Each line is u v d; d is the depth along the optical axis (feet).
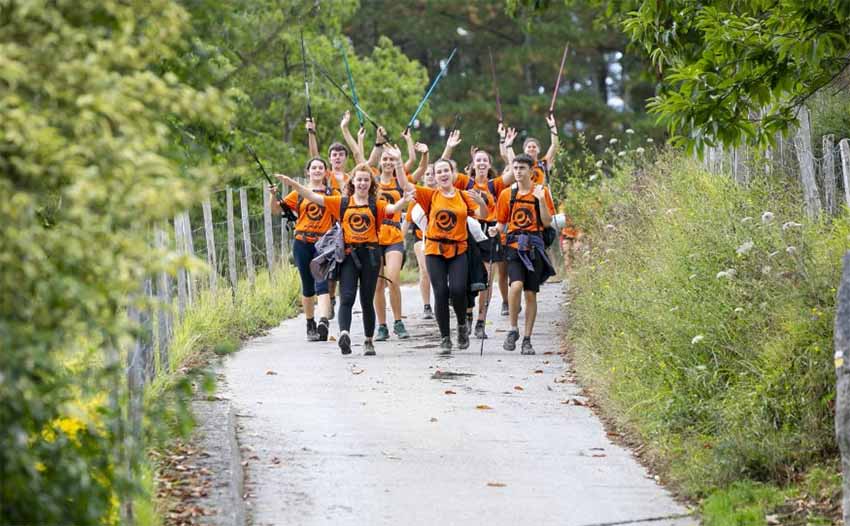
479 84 204.03
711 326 49.96
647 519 36.96
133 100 23.09
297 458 42.45
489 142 194.70
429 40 210.38
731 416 43.24
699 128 48.60
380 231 70.69
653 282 59.06
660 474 41.91
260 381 56.24
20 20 23.27
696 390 47.26
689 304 52.39
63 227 23.77
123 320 25.34
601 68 210.18
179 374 53.21
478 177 74.33
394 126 150.30
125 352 34.76
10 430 23.21
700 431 45.06
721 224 57.47
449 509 37.35
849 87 67.46
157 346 52.80
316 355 64.80
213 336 67.46
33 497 23.73
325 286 70.69
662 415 46.24
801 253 46.83
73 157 22.79
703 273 54.60
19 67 21.97
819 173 62.90
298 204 71.82
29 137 22.40
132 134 23.12
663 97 50.67
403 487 39.52
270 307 82.53
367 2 209.87
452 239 64.85
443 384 56.44
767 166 66.74
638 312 55.52
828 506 36.65
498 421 49.11
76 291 22.91
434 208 64.80
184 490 36.40
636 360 52.34
